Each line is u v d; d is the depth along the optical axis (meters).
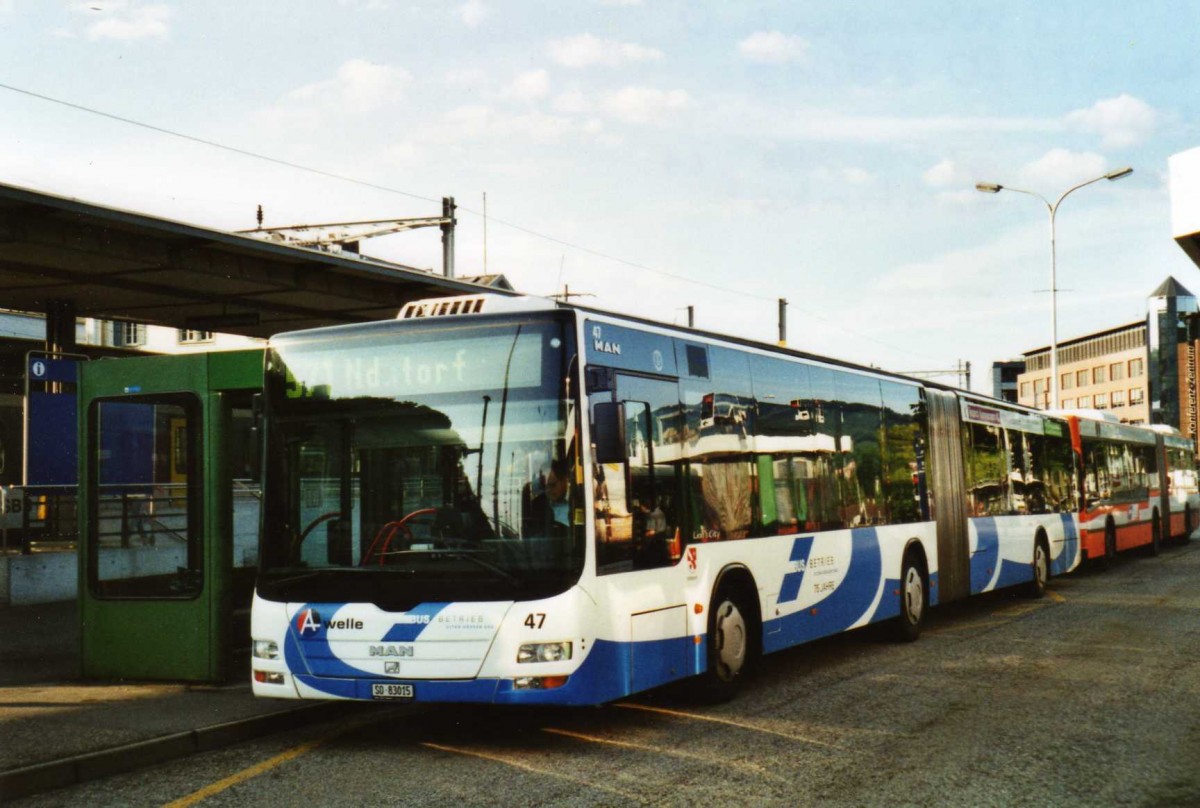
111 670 10.64
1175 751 7.73
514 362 7.93
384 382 8.14
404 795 6.79
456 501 7.81
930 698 9.77
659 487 8.74
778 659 12.35
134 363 10.69
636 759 7.64
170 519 10.52
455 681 7.60
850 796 6.62
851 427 12.57
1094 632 14.20
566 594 7.59
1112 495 25.47
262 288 18.78
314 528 8.11
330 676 7.88
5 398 28.45
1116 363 131.38
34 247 15.08
